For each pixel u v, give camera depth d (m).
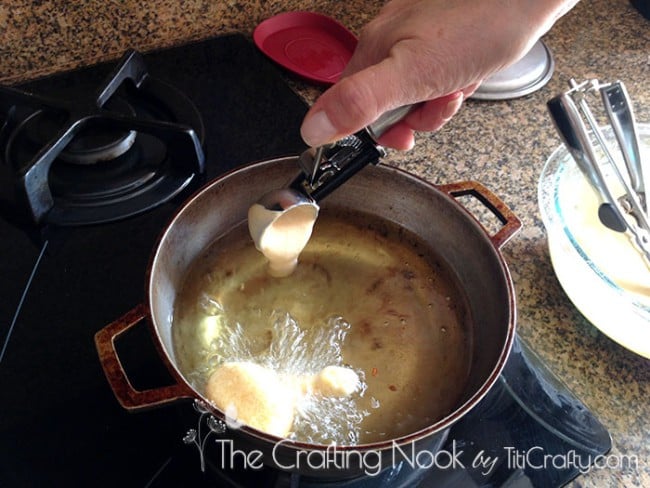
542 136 0.56
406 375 0.40
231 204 0.43
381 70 0.32
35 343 0.39
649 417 0.40
